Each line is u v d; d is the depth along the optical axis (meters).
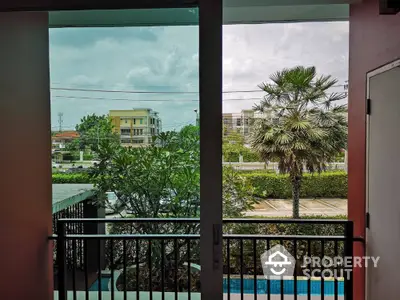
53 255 2.27
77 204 2.38
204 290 1.31
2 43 1.68
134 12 1.78
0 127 1.67
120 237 2.22
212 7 1.28
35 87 2.03
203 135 1.30
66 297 2.30
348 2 2.49
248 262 2.83
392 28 1.95
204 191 1.31
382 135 2.11
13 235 1.78
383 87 2.09
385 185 2.06
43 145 2.13
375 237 2.20
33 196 2.00
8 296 1.73
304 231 2.79
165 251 2.31
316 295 2.73
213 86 1.29
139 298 2.30
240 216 2.71
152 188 2.21
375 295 2.19
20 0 1.35
